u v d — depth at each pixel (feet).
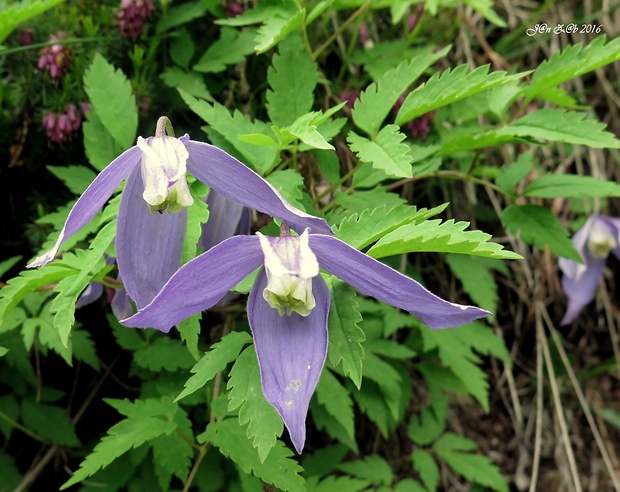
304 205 0.54
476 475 0.76
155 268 0.44
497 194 0.93
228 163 0.41
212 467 0.65
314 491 0.65
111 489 0.64
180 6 0.70
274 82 0.57
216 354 0.42
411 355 0.71
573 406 0.97
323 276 0.43
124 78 0.58
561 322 0.91
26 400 0.68
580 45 0.58
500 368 0.96
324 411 0.70
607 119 1.03
